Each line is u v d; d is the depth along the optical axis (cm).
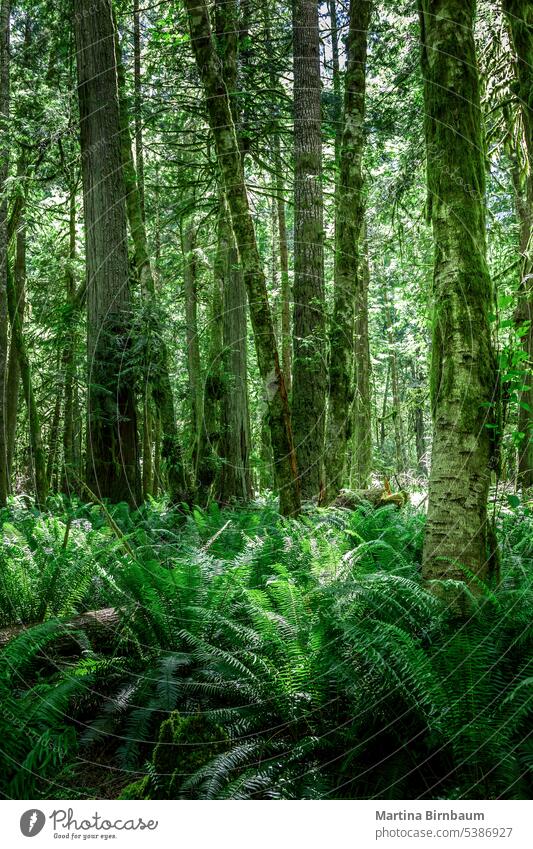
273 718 357
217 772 300
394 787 293
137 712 374
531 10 616
